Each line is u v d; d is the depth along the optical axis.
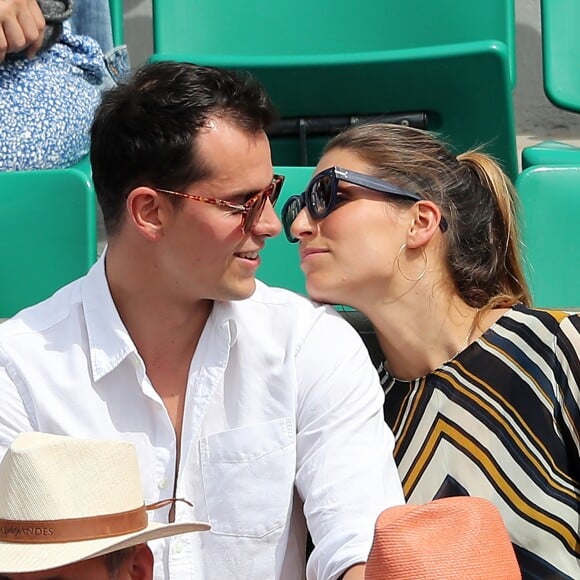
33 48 12.35
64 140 12.42
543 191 11.38
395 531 5.54
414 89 11.95
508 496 8.62
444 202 9.27
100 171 8.02
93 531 6.58
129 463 6.79
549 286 11.27
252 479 8.05
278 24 14.74
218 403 8.15
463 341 9.23
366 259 9.03
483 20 14.26
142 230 7.83
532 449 8.70
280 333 8.36
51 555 6.44
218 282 7.91
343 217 9.05
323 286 9.09
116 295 8.22
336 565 7.54
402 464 8.91
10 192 11.17
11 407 8.09
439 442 8.84
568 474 8.70
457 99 11.95
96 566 6.61
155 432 8.09
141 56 18.22
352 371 8.32
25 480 6.59
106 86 13.40
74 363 8.12
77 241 11.09
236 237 7.81
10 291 11.18
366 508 7.84
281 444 8.09
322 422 8.15
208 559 8.02
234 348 8.24
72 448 6.67
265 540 8.02
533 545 8.51
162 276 7.96
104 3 14.09
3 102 12.09
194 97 7.73
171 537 7.93
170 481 8.02
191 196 7.73
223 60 11.97
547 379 8.79
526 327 8.96
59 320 8.28
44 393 8.08
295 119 12.57
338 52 14.68
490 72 11.47
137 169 7.80
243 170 7.75
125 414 8.10
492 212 9.62
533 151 13.66
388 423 9.16
